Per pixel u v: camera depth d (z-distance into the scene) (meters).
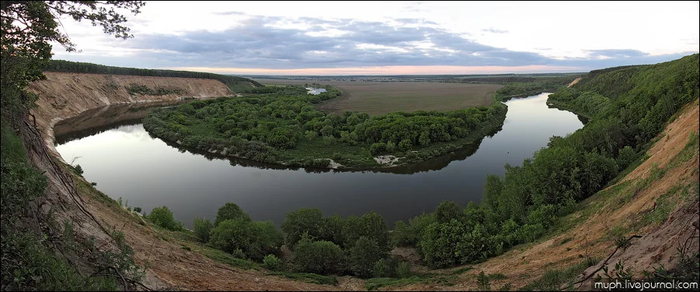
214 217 32.16
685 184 13.34
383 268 18.80
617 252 12.06
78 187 17.47
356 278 18.05
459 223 21.81
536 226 20.86
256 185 40.69
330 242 19.86
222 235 20.23
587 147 30.89
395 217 31.78
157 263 12.79
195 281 12.18
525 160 31.08
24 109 12.25
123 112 92.69
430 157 51.28
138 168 47.09
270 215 32.38
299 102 96.56
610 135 31.00
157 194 37.66
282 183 41.44
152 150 56.81
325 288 15.02
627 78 84.00
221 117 80.50
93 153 53.94
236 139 56.31
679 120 25.70
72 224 11.12
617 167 25.83
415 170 46.38
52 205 11.15
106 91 105.44
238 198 36.53
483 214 25.16
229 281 13.14
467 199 35.59
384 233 21.78
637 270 9.65
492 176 29.11
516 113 92.31
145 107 103.44
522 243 20.41
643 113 33.03
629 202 17.23
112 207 18.17
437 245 20.52
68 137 63.38
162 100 121.62
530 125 75.38
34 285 7.95
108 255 10.12
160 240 16.64
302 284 15.04
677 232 10.38
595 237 15.30
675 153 17.72
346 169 47.00
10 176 8.74
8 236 8.09
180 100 126.56
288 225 22.77
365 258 19.03
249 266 17.12
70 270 8.93
